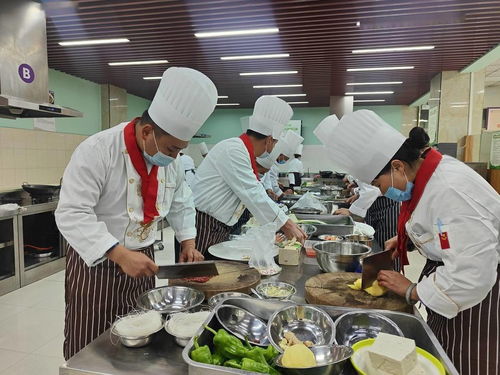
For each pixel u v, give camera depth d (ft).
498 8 11.82
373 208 10.49
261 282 4.94
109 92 23.70
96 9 11.93
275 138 7.27
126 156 4.34
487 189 3.58
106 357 3.09
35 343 8.44
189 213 5.78
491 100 28.50
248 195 6.66
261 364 2.74
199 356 2.75
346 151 4.23
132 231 4.57
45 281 12.87
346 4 11.59
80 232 3.88
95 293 4.42
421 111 30.66
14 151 16.92
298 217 9.91
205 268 4.50
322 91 25.63
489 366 4.02
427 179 3.74
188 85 4.00
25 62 9.07
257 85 23.56
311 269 5.80
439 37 14.48
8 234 11.98
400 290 3.99
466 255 3.32
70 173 4.13
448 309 3.47
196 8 11.85
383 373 2.76
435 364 2.90
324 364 2.70
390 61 17.93
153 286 5.25
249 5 11.68
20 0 8.92
